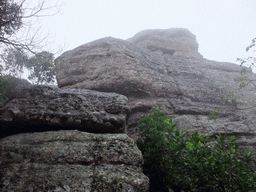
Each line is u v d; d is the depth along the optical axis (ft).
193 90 26.89
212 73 32.24
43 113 11.73
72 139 10.82
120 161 10.09
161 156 12.69
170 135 13.05
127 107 13.33
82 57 27.04
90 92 14.21
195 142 12.24
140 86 24.36
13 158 9.62
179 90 26.21
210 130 20.04
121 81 23.86
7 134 12.22
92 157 10.06
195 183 10.03
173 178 11.53
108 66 25.13
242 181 9.46
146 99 24.35
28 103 12.16
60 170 9.25
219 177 9.77
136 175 9.60
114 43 28.30
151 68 28.81
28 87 13.20
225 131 19.80
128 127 21.35
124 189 8.82
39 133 11.28
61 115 11.82
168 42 44.55
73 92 13.43
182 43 45.19
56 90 13.46
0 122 11.32
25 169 9.16
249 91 28.68
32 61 33.42
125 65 25.36
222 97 26.68
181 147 11.89
